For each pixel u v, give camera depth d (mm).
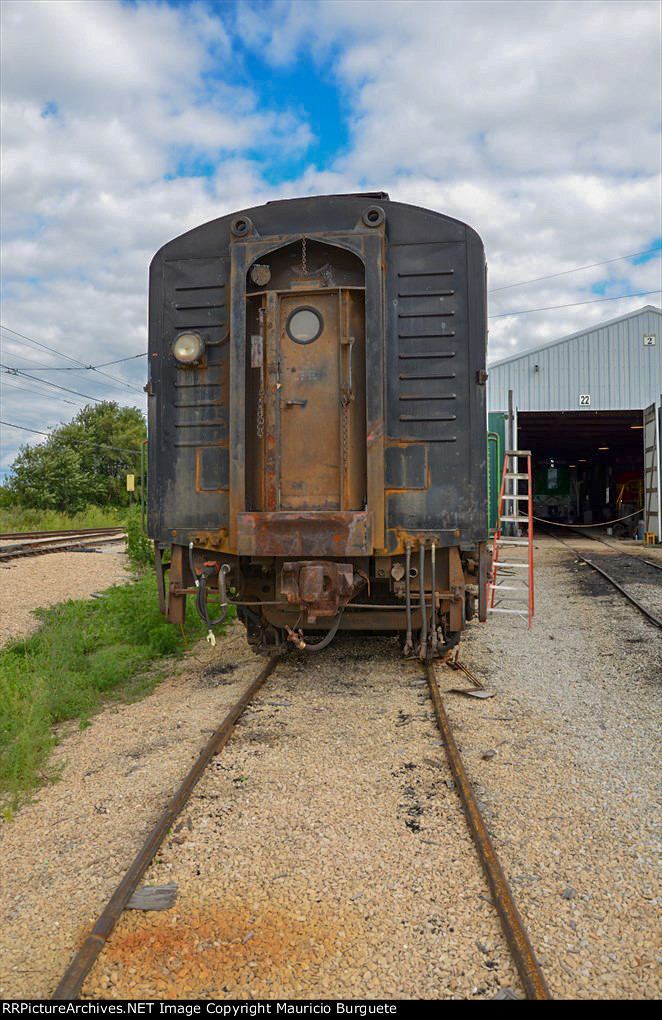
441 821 3885
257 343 5852
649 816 3945
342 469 5789
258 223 6090
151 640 8117
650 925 3006
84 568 14844
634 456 41469
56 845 3732
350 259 6020
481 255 5898
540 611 10586
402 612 6441
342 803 4094
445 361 5867
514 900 3150
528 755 4816
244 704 5793
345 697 6094
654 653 7727
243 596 6527
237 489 5824
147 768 4637
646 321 26766
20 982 2703
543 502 44719
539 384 27062
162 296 6293
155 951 2844
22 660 7391
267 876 3371
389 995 2609
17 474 43312
